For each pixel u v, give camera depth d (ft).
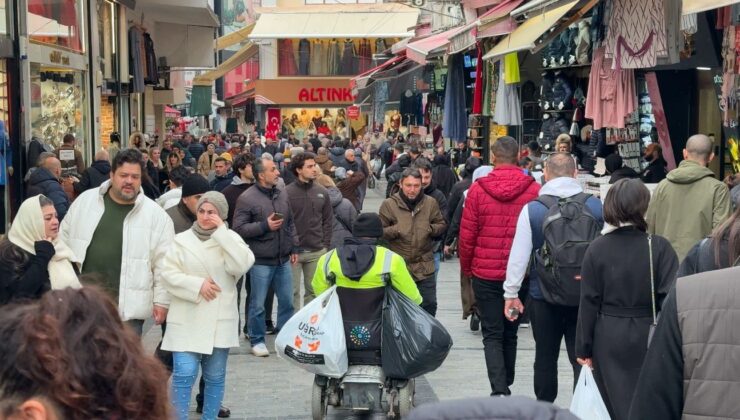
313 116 200.95
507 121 63.57
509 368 28.04
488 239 27.02
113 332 7.10
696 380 12.16
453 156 84.38
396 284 25.12
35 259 20.39
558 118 54.13
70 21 61.57
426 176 34.86
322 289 25.52
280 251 34.86
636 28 37.11
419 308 25.11
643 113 44.68
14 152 50.11
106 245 24.20
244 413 28.04
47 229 20.79
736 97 34.78
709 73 45.01
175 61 112.57
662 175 43.27
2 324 6.97
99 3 73.72
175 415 7.91
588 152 50.49
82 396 6.84
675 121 45.85
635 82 43.70
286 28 172.76
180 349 23.79
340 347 24.62
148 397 7.11
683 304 12.34
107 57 77.92
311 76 199.31
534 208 24.86
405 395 25.63
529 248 25.02
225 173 45.75
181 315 23.94
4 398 6.81
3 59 49.32
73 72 63.36
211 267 23.90
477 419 6.27
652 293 19.97
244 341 37.73
